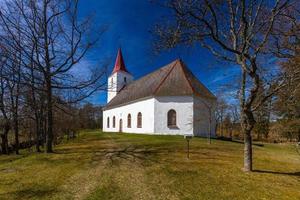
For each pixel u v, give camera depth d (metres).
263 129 45.72
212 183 10.66
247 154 12.90
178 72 36.12
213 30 11.95
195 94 32.88
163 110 33.59
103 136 38.28
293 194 9.54
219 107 48.94
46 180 11.39
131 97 42.62
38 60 18.84
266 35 11.48
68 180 11.31
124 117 44.09
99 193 9.50
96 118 80.81
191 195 9.23
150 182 10.82
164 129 33.28
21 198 9.11
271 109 15.21
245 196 9.20
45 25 18.95
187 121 32.62
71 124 37.31
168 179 11.22
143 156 16.92
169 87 34.28
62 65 19.67
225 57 12.96
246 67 11.97
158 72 41.56
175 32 11.94
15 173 13.02
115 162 15.03
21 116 23.77
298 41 11.71
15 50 18.25
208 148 21.06
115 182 10.88
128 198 8.97
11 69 18.33
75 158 16.69
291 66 11.91
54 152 19.67
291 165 15.47
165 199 8.86
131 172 12.54
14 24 18.23
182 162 14.82
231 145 24.38
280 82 12.13
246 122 12.77
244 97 12.77
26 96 22.67
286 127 18.91
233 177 11.62
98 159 16.16
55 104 21.80
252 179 11.38
